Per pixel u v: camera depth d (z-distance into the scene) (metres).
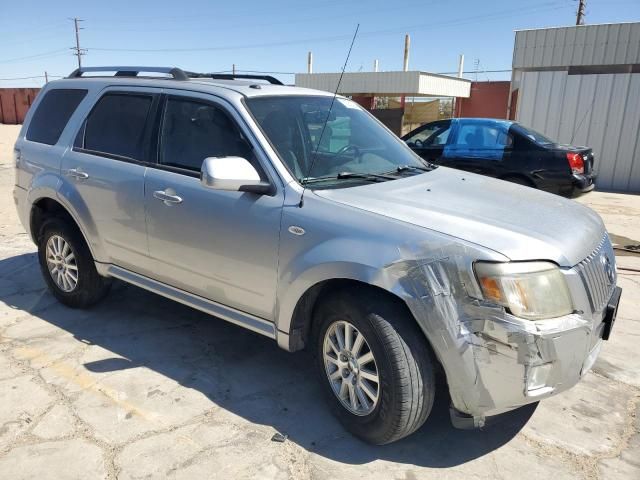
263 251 3.19
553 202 3.40
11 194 10.44
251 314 3.41
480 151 8.88
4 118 40.72
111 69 4.55
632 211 10.24
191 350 4.06
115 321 4.54
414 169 3.87
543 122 14.12
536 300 2.51
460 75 35.94
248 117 3.42
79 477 2.72
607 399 3.50
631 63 12.75
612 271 3.14
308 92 4.06
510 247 2.57
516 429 3.18
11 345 4.08
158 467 2.79
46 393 3.44
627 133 12.96
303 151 3.45
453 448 3.01
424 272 2.61
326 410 3.33
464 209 2.98
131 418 3.20
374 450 2.97
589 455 2.96
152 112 3.94
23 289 5.22
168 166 3.74
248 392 3.52
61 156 4.45
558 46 13.59
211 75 4.52
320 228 2.94
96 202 4.14
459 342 2.56
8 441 2.98
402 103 29.89
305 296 3.11
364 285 2.89
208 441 3.01
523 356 2.49
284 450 2.95
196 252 3.55
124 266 4.16
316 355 3.21
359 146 3.85
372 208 2.91
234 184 3.07
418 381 2.71
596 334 2.83
